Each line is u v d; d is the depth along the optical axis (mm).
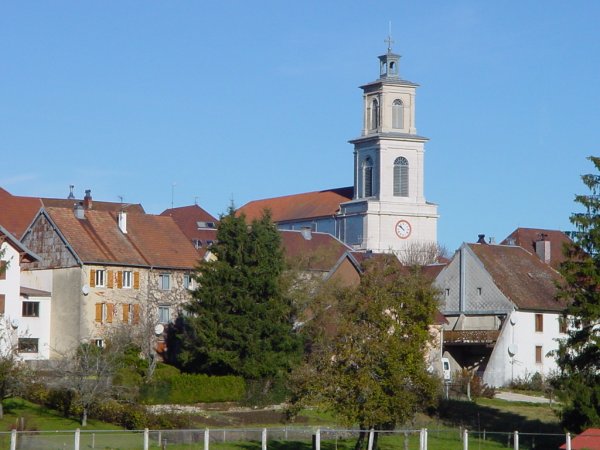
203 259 95438
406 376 62188
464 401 86000
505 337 101375
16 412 69938
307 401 62062
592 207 67812
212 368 87562
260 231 90000
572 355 69688
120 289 99125
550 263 118500
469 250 106812
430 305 64375
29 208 121625
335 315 88812
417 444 65250
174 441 61250
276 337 87375
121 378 75875
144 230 104312
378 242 186250
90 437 59594
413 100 193750
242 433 64938
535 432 72938
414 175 190750
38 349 96625
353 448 62781
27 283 100000
